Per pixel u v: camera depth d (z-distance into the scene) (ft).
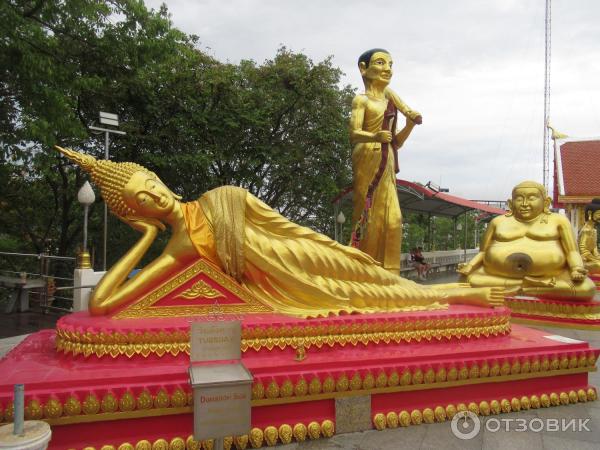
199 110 55.52
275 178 64.49
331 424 14.42
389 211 26.11
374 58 26.73
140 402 12.57
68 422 12.09
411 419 15.31
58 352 14.69
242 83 62.59
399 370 15.05
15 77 35.86
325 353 15.62
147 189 16.17
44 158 43.06
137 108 52.44
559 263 32.60
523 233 34.09
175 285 15.88
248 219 17.63
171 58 46.85
